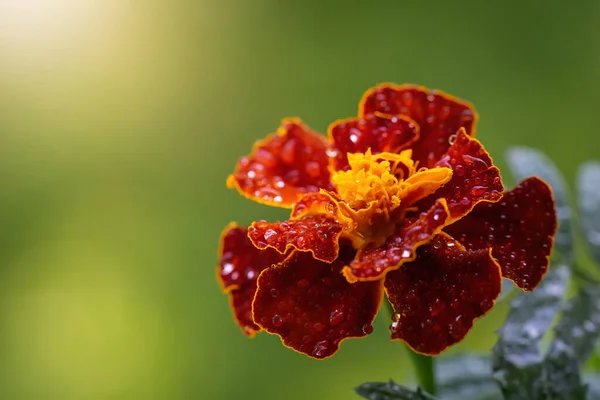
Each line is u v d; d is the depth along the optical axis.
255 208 0.41
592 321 0.25
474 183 0.23
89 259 0.42
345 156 0.25
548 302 0.25
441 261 0.23
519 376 0.24
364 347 0.39
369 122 0.25
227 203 0.42
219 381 0.39
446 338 0.22
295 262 0.23
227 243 0.25
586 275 0.26
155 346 0.40
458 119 0.25
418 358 0.25
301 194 0.25
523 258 0.23
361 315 0.23
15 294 0.41
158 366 0.39
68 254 0.42
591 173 0.28
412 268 0.23
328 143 0.25
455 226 0.24
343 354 0.39
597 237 0.27
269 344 0.40
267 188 0.25
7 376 0.39
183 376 0.39
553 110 0.42
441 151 0.25
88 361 0.40
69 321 0.40
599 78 0.42
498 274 0.22
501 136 0.42
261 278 0.23
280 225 0.23
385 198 0.23
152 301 0.41
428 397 0.23
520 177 0.27
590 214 0.28
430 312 0.23
